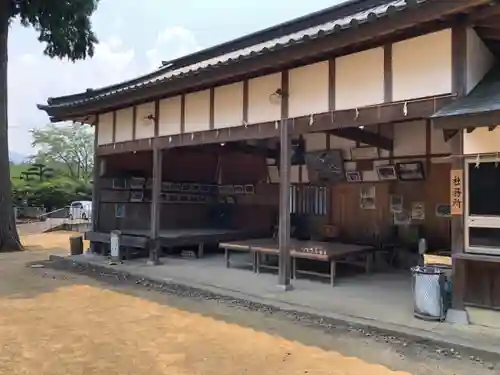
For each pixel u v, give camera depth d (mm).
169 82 7320
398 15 4523
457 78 4781
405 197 9273
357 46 5625
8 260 10500
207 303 6184
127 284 7617
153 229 9211
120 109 10000
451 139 4816
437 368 3785
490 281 4602
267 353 4137
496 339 4219
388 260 9000
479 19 4625
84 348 4242
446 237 8656
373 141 8930
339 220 10273
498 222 4520
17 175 35031
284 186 6617
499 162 4500
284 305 5734
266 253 8453
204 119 7906
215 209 13008
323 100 6105
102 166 10859
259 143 11242
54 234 18250
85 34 12719
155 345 4348
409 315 5152
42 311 5691
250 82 7133
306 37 5305
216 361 3920
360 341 4504
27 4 12047
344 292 6484
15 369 3697
